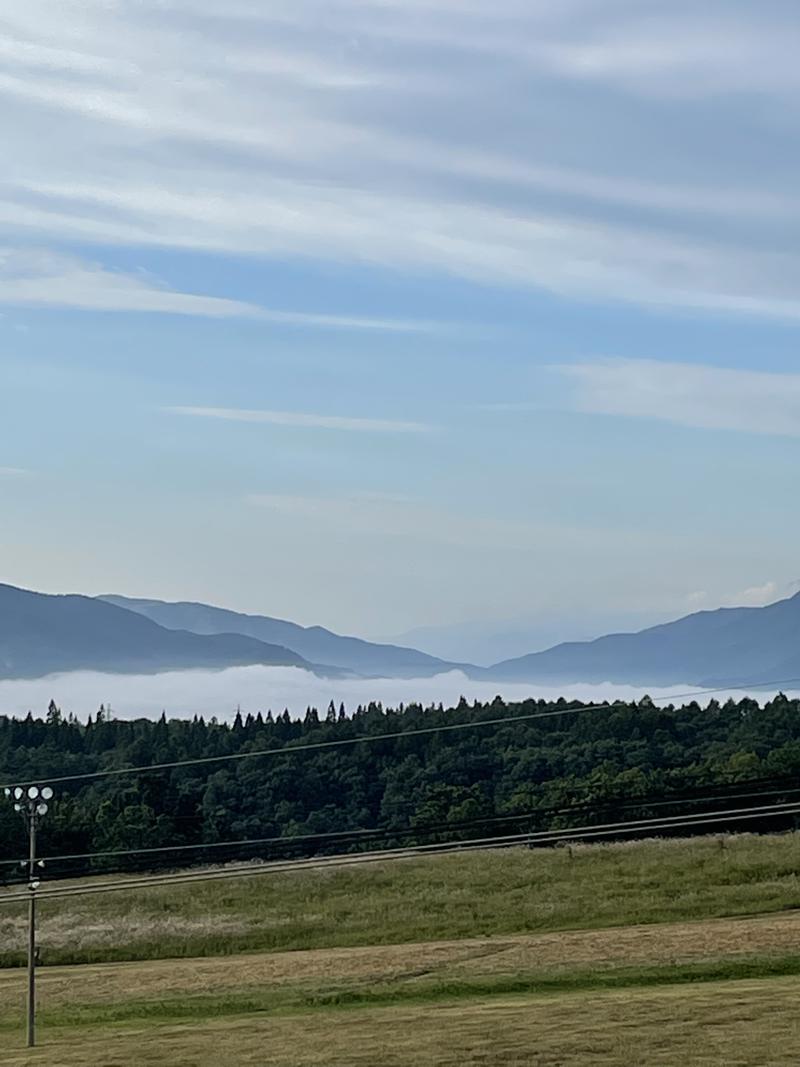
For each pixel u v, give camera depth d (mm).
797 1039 42875
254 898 89688
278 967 66312
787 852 89125
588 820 107250
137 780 123625
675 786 106500
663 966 58812
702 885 82688
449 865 94875
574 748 124875
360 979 61406
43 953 80125
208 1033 50375
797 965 57812
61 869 110375
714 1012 47188
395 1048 44906
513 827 109750
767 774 103562
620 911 78750
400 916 82188
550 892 84438
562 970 59469
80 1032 53875
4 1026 57062
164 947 80000
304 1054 45062
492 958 64062
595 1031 45250
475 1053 43500
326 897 88438
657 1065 40656
